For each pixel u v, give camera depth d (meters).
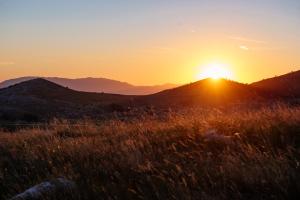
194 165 7.59
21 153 11.89
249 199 6.05
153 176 7.45
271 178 6.30
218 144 8.98
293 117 9.99
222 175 6.86
